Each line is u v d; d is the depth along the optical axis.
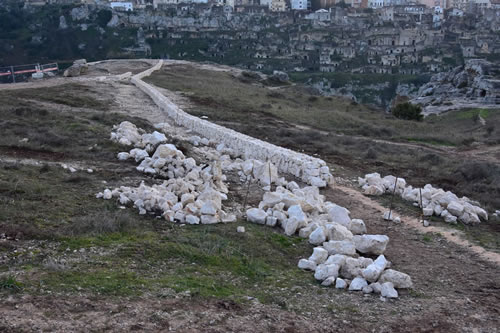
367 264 11.53
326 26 180.00
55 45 159.00
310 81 139.25
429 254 13.38
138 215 14.51
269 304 9.71
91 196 15.82
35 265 10.28
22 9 174.25
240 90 59.88
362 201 18.55
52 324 7.99
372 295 10.57
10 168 17.94
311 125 42.06
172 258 11.41
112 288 9.48
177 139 26.52
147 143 23.73
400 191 19.69
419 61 156.38
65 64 146.12
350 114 53.97
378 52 161.75
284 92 68.44
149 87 46.41
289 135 33.56
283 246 13.12
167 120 34.38
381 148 31.64
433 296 10.65
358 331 8.96
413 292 10.80
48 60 151.00
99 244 11.77
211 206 14.50
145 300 9.16
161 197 15.15
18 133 24.30
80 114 32.78
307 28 178.75
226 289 10.15
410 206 17.98
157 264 11.03
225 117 38.72
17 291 8.95
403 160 28.09
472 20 188.25
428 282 11.45
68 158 21.05
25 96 38.06
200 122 30.03
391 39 165.00
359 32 172.88
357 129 42.16
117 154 22.23
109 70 69.69
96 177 18.45
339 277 11.34
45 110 31.20
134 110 37.53
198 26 180.75
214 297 9.62
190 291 9.69
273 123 39.44
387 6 194.88
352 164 25.94
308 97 65.00
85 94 42.41
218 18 183.00
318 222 14.56
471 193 21.30
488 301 10.49
